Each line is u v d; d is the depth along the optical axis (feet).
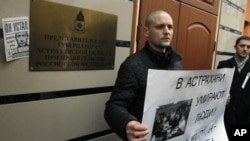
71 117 5.08
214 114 5.90
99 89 5.61
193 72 4.65
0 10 3.88
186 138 5.17
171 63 5.15
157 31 4.87
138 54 4.91
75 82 5.08
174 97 4.48
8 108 4.10
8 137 4.14
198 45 9.17
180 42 8.05
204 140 5.81
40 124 4.57
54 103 4.75
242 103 8.61
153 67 4.85
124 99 4.47
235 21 12.06
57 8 4.61
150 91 4.05
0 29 3.91
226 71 5.63
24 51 4.21
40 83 4.49
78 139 5.28
